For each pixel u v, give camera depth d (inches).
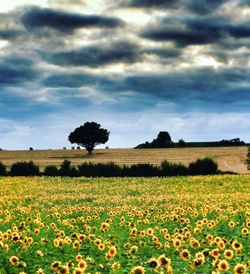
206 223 835.4
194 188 2066.9
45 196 1846.7
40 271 506.9
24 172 3021.7
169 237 715.4
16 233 694.5
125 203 1513.3
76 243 647.1
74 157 5068.9
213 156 4564.5
